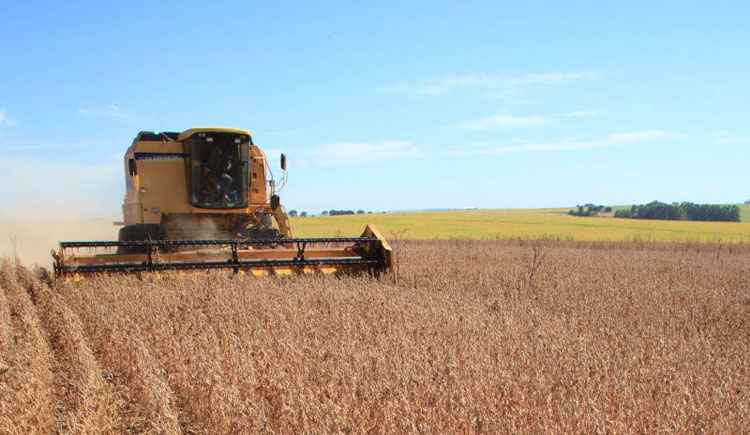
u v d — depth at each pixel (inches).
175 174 558.6
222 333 293.0
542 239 1259.8
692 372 244.2
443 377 221.1
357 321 318.0
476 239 1268.5
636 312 393.7
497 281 516.4
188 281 419.2
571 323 330.6
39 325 327.6
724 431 184.7
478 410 192.2
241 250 485.1
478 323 316.8
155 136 567.5
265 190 584.4
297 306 351.9
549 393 209.8
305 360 247.8
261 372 237.6
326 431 182.2
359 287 411.8
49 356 280.8
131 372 254.8
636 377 232.8
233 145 563.8
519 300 421.1
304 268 467.8
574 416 187.6
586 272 598.5
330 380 221.6
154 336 295.9
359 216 2482.8
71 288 398.6
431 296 408.8
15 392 219.3
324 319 323.0
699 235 1601.9
